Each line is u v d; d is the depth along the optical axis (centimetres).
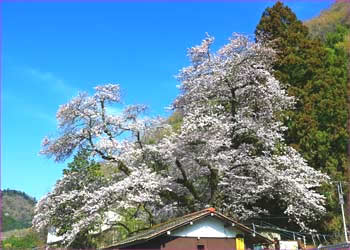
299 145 2720
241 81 2562
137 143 2644
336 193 2553
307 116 2744
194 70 2703
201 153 2436
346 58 3175
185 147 2478
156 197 2347
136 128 2594
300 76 2972
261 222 2539
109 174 2680
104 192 2253
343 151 2686
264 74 2531
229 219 1695
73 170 2575
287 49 3078
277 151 2641
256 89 2527
